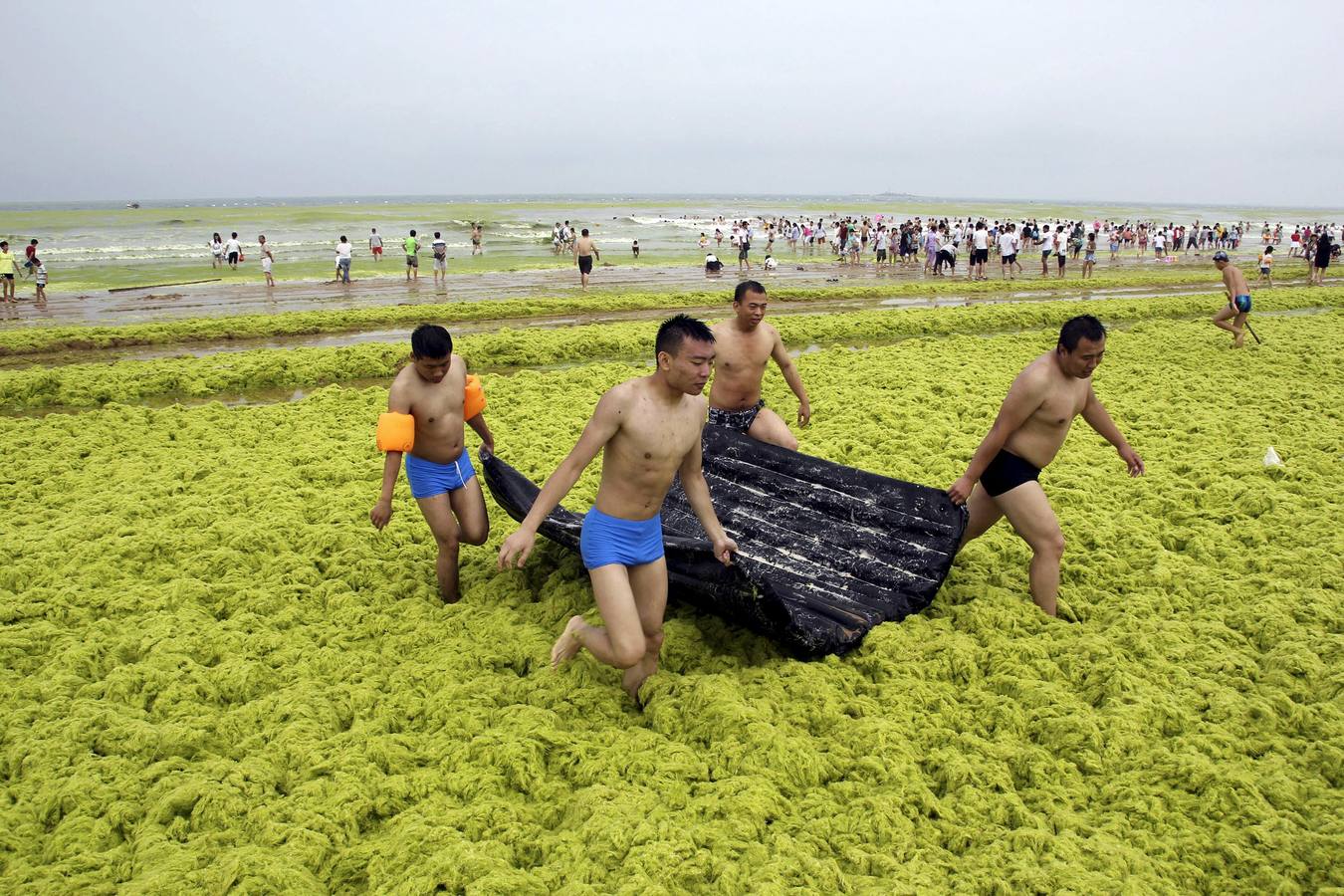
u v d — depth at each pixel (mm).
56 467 8656
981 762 4203
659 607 4648
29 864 3645
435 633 5434
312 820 3791
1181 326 16984
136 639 5297
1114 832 3783
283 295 22781
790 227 43594
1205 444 9266
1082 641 5156
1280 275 29922
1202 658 5129
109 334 16281
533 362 14445
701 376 4105
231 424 10312
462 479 5785
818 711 4520
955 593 5898
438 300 21609
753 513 6605
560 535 5762
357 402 11242
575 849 3576
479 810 3830
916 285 25078
